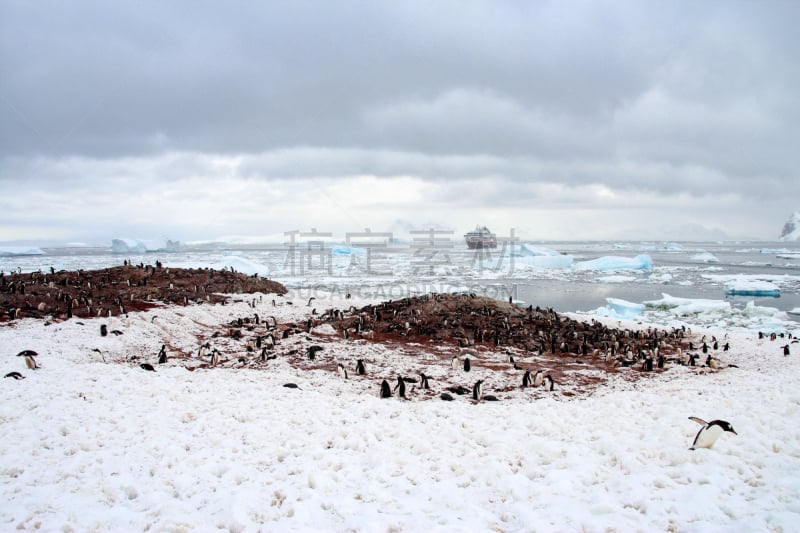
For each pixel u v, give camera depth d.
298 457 8.73
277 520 6.72
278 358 17.50
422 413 11.37
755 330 32.75
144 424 9.70
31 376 12.63
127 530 6.25
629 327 28.56
